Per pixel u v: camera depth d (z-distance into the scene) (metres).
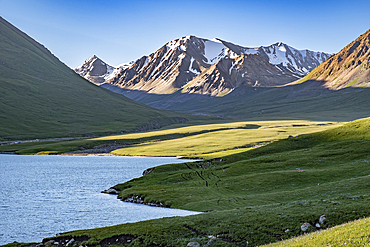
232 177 83.25
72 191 90.62
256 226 41.31
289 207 46.22
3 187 96.88
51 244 42.66
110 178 115.81
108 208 68.38
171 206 64.69
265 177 76.31
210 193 70.94
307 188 62.59
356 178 61.88
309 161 86.31
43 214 65.06
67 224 57.91
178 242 39.12
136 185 88.38
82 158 184.88
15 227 56.47
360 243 23.56
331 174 71.56
